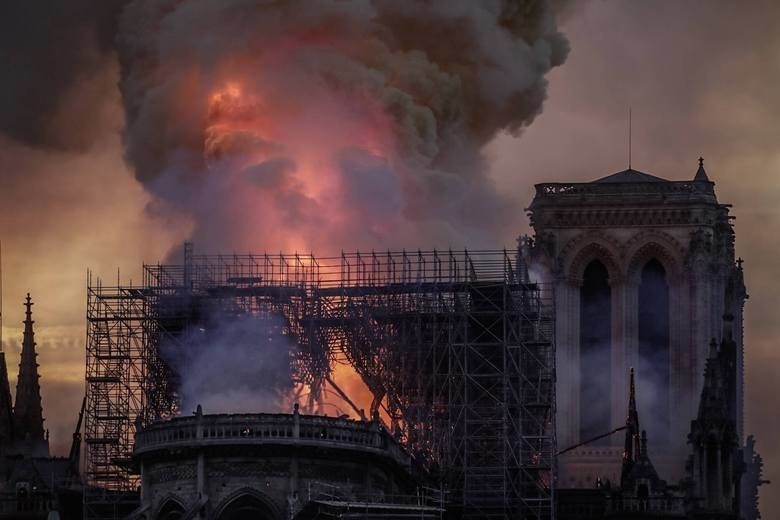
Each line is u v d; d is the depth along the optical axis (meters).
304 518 182.38
